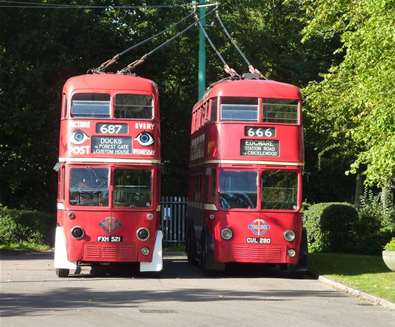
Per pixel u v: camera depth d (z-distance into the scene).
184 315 12.67
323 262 22.78
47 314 12.44
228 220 19.47
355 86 20.05
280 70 40.59
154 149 19.16
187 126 36.72
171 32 35.75
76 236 18.67
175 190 37.38
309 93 26.33
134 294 15.62
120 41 33.91
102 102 19.11
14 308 13.18
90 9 33.28
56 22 31.97
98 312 12.78
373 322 12.45
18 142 32.94
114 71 33.84
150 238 18.97
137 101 19.23
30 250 28.42
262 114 19.80
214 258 19.58
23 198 35.09
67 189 18.80
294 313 13.29
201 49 27.83
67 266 18.78
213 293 16.11
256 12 40.16
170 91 37.50
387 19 15.68
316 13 23.09
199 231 22.27
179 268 22.64
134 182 18.98
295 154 19.80
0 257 25.50
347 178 41.44
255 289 17.14
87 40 32.75
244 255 19.42
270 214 19.52
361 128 17.34
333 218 27.25
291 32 39.75
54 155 32.47
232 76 22.45
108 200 18.80
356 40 17.17
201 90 27.69
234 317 12.58
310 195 41.59
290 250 19.52
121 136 19.02
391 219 27.73
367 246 26.55
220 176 19.67
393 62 15.76
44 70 31.75
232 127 19.75
